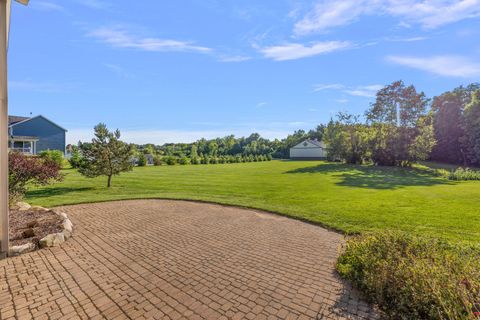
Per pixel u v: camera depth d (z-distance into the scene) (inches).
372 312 93.4
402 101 1023.0
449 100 1210.0
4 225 143.8
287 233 197.5
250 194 393.1
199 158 1454.2
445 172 738.8
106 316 91.1
